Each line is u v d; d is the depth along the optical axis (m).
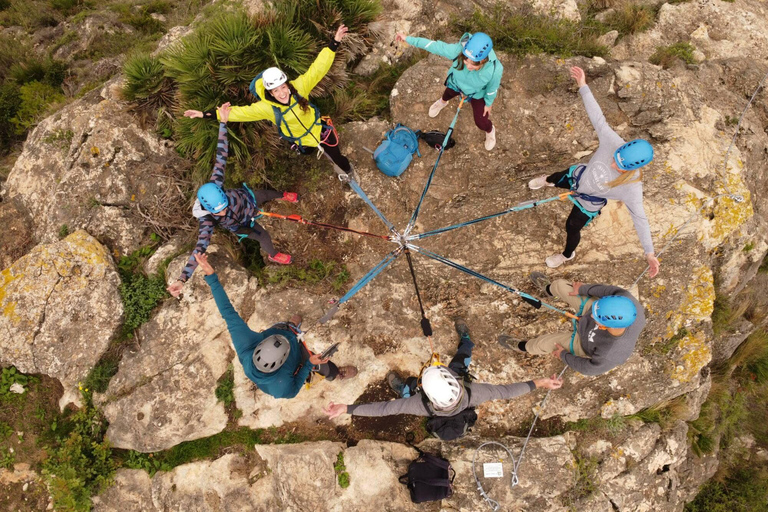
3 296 5.41
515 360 5.21
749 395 7.67
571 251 4.74
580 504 5.01
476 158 5.55
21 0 11.23
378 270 4.97
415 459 5.12
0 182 7.41
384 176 5.62
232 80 5.26
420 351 5.27
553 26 6.38
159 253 5.65
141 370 5.19
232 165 5.58
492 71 4.08
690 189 5.08
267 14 5.56
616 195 3.84
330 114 6.00
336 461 5.05
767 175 6.28
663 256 5.06
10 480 5.29
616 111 5.55
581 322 4.20
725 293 6.25
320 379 5.27
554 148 5.52
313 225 5.57
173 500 5.20
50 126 6.56
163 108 5.97
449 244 5.38
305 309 5.24
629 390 5.25
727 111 6.37
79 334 5.38
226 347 5.34
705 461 6.62
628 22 7.74
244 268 5.52
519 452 5.07
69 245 5.54
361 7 5.82
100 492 5.30
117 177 5.87
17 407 5.46
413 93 5.75
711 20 7.77
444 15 6.57
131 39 9.88
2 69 9.88
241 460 5.30
